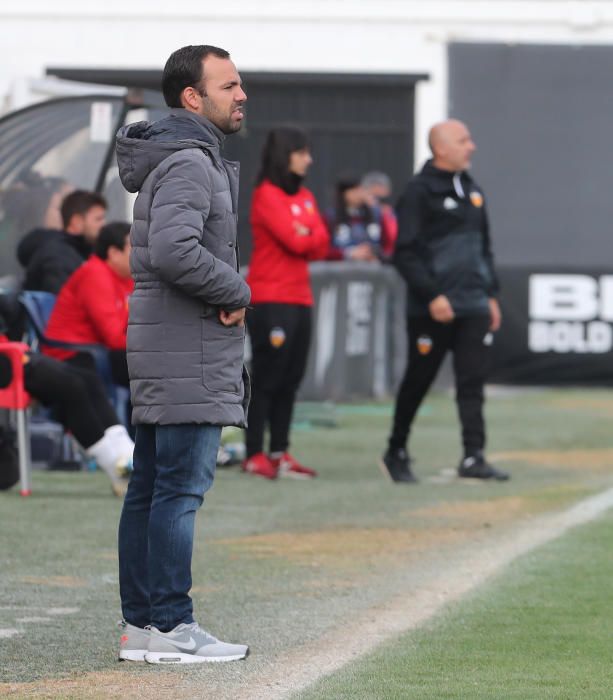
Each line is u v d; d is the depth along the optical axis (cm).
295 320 3266
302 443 4081
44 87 4325
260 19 6619
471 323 3212
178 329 1620
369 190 5616
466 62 6544
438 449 3919
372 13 6606
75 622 1878
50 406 2958
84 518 2667
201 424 1630
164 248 1584
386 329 5425
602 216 6431
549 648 1738
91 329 3142
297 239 3200
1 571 2194
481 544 2459
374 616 1919
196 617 1911
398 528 2622
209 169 1622
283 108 6688
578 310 5962
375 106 6681
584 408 5150
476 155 6481
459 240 3173
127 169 1634
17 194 3897
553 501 2950
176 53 1669
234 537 2522
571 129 6456
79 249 3538
